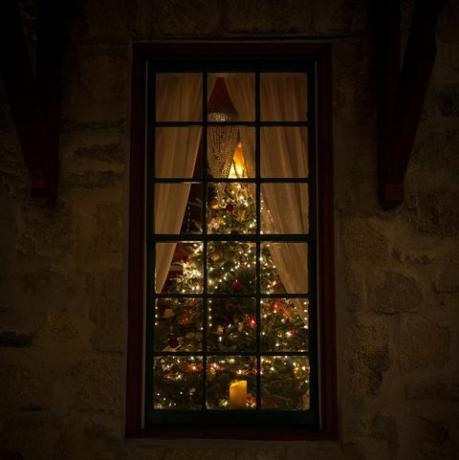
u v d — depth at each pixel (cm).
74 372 277
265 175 310
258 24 289
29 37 295
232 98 315
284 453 272
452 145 285
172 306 324
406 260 280
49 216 284
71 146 287
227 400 321
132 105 293
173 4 291
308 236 293
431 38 235
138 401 281
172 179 298
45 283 281
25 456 275
